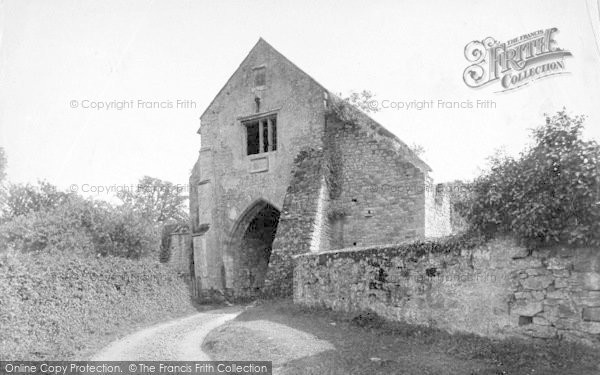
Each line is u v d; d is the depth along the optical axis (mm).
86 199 19875
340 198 16484
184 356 8453
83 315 10953
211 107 20141
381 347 7562
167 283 15633
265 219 20938
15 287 8938
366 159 16375
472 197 7844
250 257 20078
